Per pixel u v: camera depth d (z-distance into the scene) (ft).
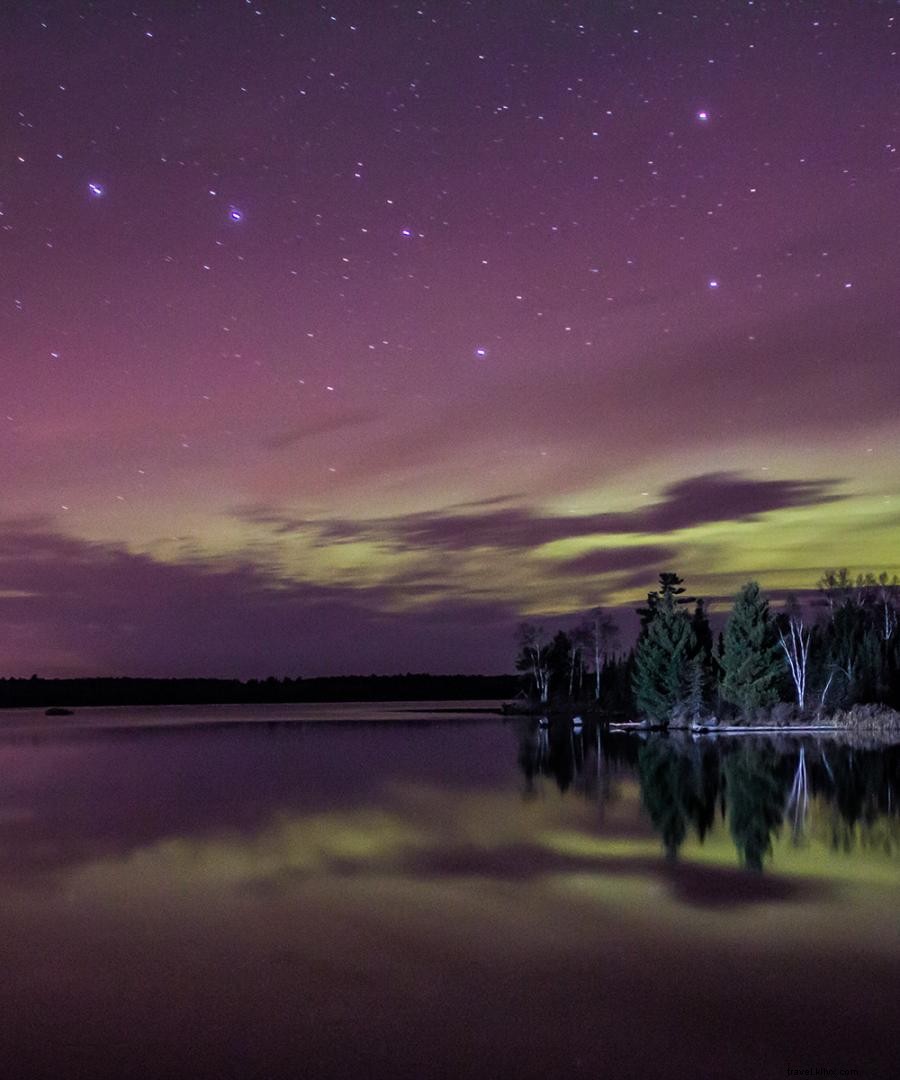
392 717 369.30
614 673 372.38
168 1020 35.88
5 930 48.91
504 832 76.23
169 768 143.95
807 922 47.16
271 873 61.62
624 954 42.39
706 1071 30.22
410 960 42.24
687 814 85.15
